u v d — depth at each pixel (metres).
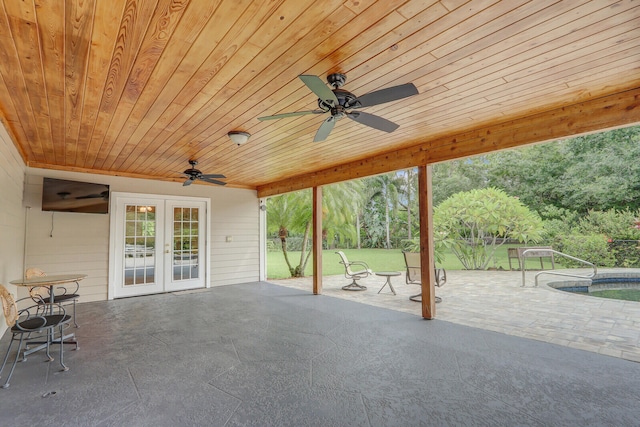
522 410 2.18
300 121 3.49
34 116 3.29
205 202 7.38
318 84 2.07
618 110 2.86
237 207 7.88
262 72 2.44
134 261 6.37
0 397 2.39
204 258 7.29
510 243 13.40
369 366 2.91
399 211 19.69
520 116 3.45
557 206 11.95
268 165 5.78
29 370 2.87
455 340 3.58
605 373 2.71
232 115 3.30
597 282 7.25
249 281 8.01
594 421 2.04
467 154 3.95
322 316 4.68
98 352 3.30
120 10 1.72
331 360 3.05
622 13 1.79
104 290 5.97
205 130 3.77
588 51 2.19
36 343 3.26
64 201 5.39
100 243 5.98
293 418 2.11
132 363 3.01
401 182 20.16
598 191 10.34
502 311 4.82
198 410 2.20
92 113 3.22
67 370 2.86
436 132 3.98
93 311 5.07
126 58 2.21
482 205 9.27
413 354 3.19
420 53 2.21
